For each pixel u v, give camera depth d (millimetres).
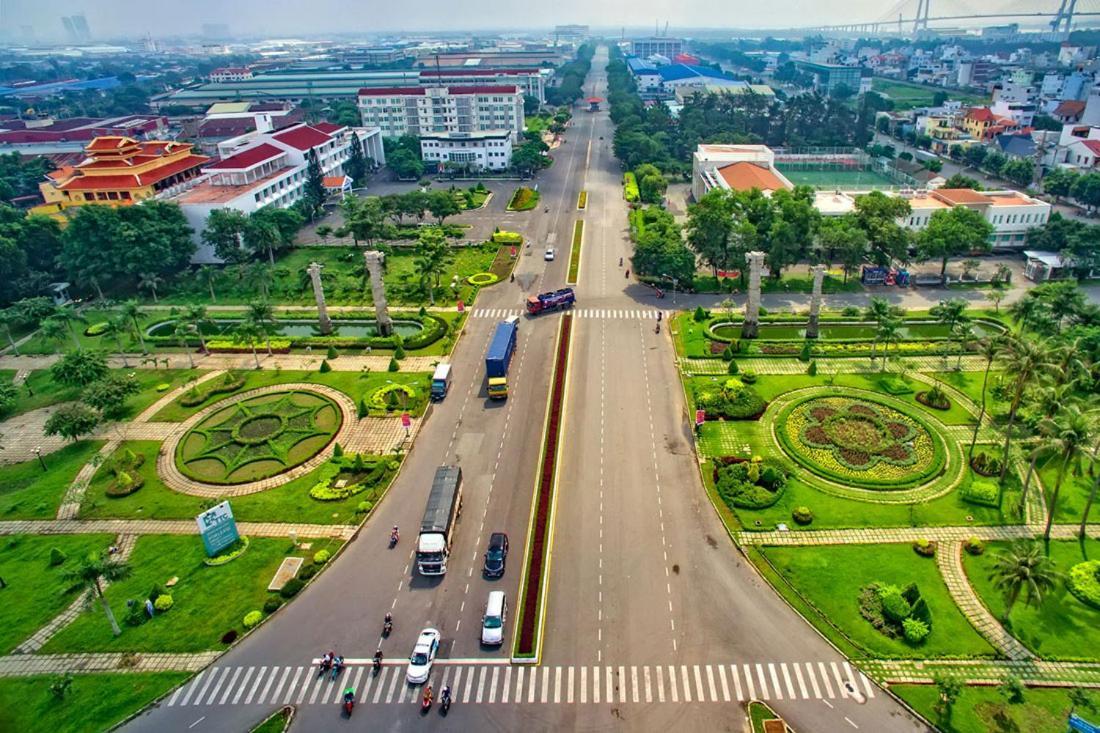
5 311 135875
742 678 66500
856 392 111688
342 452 100312
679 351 126688
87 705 65438
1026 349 83188
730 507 87938
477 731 62250
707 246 150625
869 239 152000
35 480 98000
